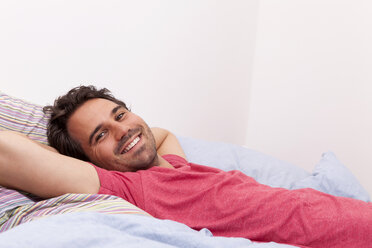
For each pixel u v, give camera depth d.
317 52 2.43
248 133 2.79
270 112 2.68
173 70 2.33
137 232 0.87
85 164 1.18
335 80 2.35
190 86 2.44
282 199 1.14
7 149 1.05
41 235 0.75
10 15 1.73
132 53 2.14
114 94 2.12
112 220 0.89
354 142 2.28
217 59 2.52
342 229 1.08
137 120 1.42
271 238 1.11
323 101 2.41
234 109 2.72
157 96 2.30
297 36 2.51
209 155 1.79
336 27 2.33
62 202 1.05
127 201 1.13
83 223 0.83
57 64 1.90
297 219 1.11
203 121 2.57
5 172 1.07
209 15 2.41
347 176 1.58
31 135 1.43
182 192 1.19
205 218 1.14
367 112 2.21
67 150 1.42
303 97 2.51
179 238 0.88
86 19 1.95
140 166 1.37
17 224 1.00
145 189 1.18
